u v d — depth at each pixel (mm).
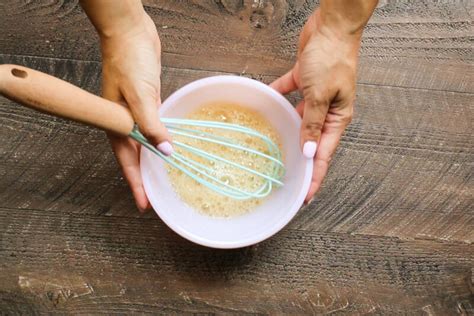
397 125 741
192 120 643
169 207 657
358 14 620
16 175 723
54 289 713
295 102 739
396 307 723
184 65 739
